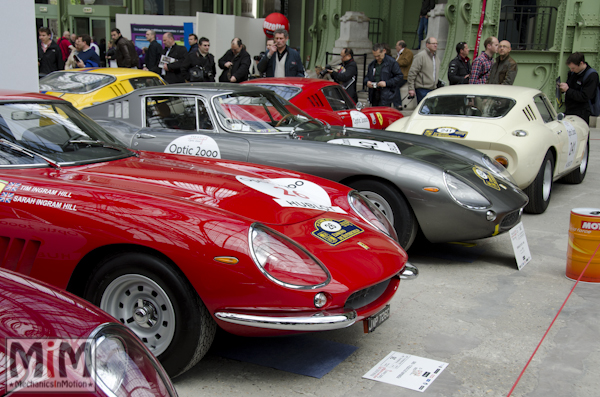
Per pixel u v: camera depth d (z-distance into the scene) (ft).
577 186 25.94
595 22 42.45
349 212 10.31
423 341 10.13
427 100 21.15
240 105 15.88
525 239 15.15
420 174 13.56
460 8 42.22
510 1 45.44
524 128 19.08
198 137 15.11
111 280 8.27
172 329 8.09
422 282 13.33
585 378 8.93
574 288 13.09
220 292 7.72
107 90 29.19
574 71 27.37
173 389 5.07
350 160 13.89
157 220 7.89
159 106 16.22
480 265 14.78
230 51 34.91
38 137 10.02
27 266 8.44
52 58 37.01
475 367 9.20
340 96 25.54
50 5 71.72
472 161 15.58
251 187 9.81
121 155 10.89
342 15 53.21
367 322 8.81
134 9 67.72
